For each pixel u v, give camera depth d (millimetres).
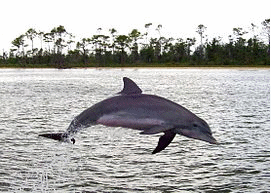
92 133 21344
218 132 22625
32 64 185500
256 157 16750
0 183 13375
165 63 160750
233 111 32156
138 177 14141
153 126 5297
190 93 49188
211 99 41969
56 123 25984
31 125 25062
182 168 15180
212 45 150500
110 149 18047
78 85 65250
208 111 32156
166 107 5461
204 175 14383
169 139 5371
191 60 157375
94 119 5426
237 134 21953
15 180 13695
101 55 174375
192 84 65938
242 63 144000
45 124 25516
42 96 46125
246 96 45594
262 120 27297
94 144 19000
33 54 185500
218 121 26875
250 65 142375
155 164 15648
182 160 16250
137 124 5301
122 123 5324
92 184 13398
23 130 23156
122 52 168125
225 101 40031
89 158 16500
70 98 43719
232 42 148000
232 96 45531
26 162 15891
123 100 5469
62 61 178000
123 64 168000
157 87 59031
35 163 15742
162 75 98500
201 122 5516
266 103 38188
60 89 56938
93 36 172250
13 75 105375
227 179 13953
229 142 19703
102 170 14859
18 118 28156
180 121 5402
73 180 13781
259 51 143250
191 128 5410
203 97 44094
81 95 47344
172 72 119125
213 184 13438
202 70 132875
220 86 61594
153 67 159375
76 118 5555
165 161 16078
